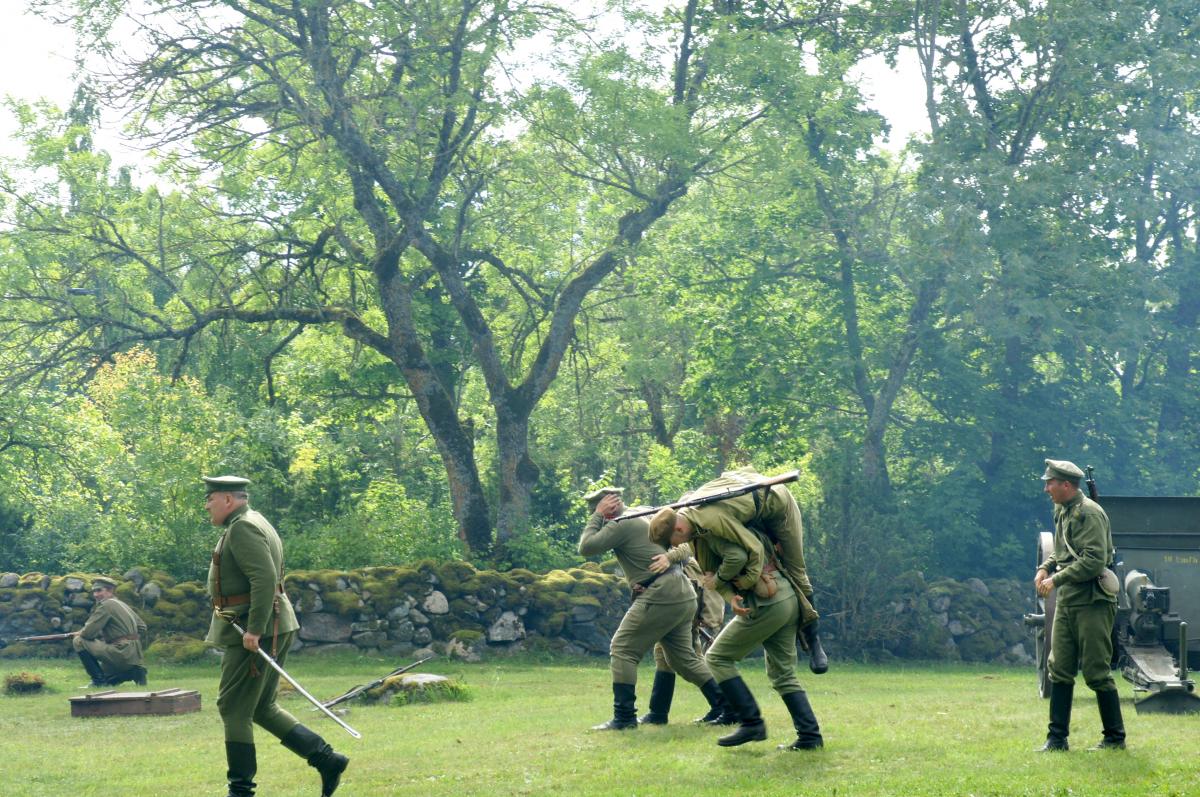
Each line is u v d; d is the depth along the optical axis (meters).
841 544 25.98
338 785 7.88
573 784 7.54
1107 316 31.94
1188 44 31.98
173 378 26.92
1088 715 10.10
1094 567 7.97
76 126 29.25
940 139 32.00
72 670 19.94
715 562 8.26
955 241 30.08
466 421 31.59
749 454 36.66
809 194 32.88
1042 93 32.31
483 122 28.91
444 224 31.12
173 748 10.62
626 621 9.93
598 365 37.31
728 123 31.34
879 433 32.31
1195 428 36.22
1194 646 13.07
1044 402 34.16
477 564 27.73
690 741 8.98
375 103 26.89
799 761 7.82
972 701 12.24
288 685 15.28
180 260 30.08
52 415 31.09
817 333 33.09
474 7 27.64
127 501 25.72
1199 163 31.88
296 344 33.53
